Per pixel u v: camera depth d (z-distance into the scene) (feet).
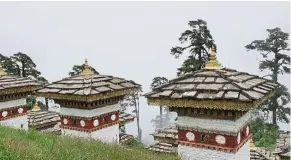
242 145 47.73
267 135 145.79
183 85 48.19
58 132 82.69
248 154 50.88
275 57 195.72
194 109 46.85
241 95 41.73
